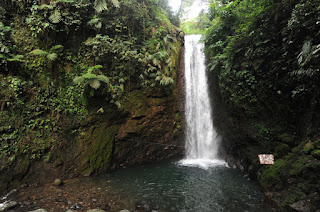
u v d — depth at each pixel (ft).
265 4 17.94
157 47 27.37
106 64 23.25
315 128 13.76
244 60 20.25
